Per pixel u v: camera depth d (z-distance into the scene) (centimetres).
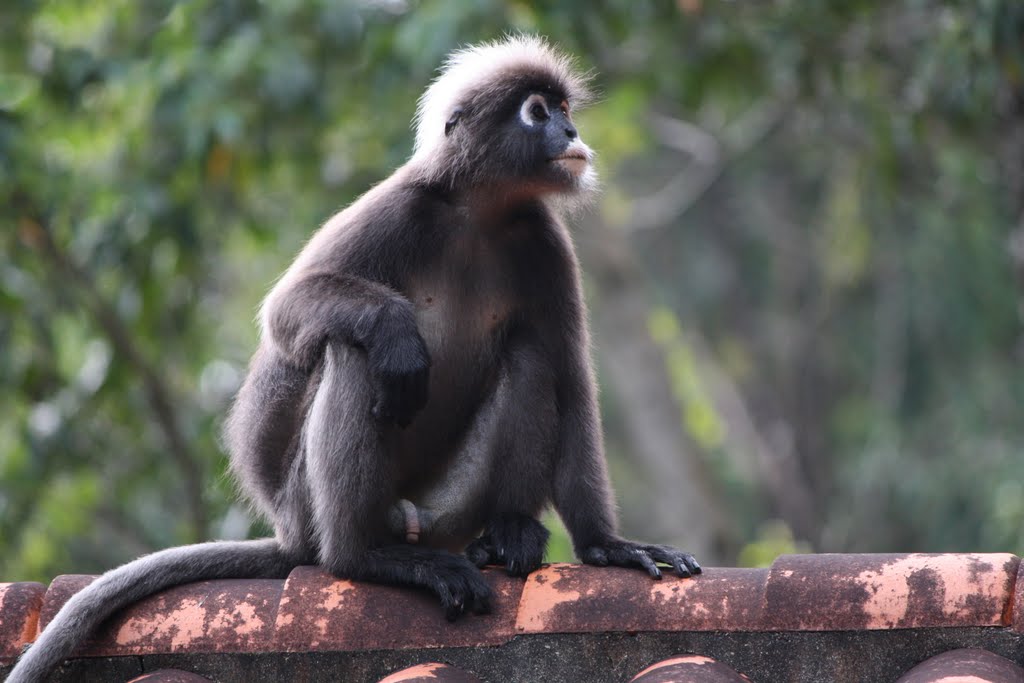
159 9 2394
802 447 5250
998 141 2514
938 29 2277
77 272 2217
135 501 2491
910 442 4947
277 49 2173
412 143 2375
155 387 2230
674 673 910
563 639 987
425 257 1209
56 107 2264
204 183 2191
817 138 3006
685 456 3497
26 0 2244
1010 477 4125
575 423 1184
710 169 4478
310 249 1193
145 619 1031
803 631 952
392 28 2247
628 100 2627
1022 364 4744
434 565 1025
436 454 1235
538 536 1072
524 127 1225
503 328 1230
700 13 2339
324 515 1072
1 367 2150
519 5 2159
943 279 4653
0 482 2181
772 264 5331
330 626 1009
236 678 1002
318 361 1125
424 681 933
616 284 3419
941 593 941
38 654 996
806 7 2461
